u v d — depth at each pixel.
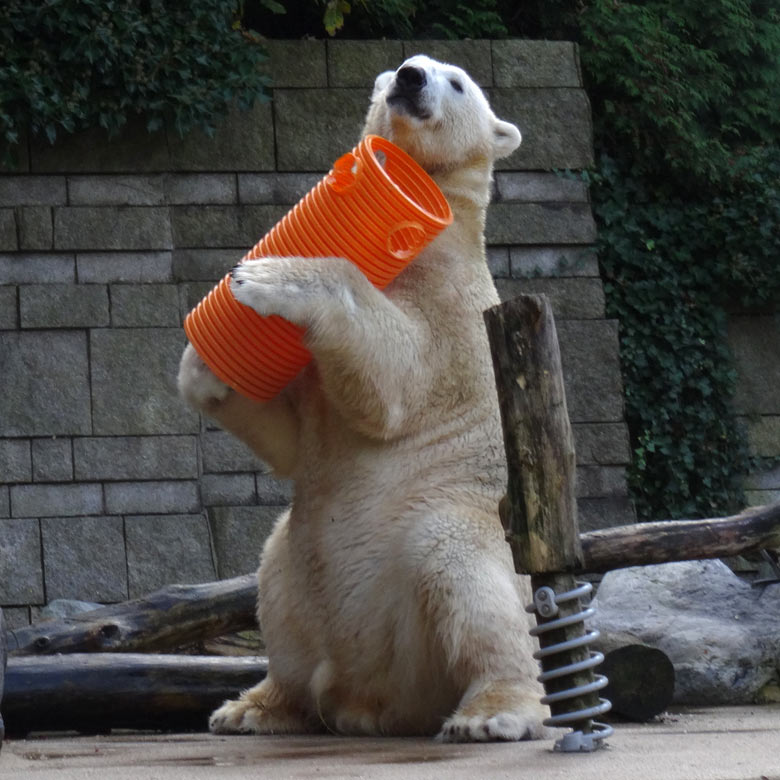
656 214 15.73
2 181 13.55
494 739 5.93
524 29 16.61
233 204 14.08
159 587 13.13
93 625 8.66
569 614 5.58
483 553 6.31
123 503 13.29
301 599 6.73
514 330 5.64
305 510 6.70
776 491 15.58
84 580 13.00
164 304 13.69
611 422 14.39
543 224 14.62
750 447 15.52
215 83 13.84
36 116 13.30
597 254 15.38
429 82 7.33
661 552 8.53
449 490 6.52
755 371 15.73
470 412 6.71
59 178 13.69
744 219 15.77
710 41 16.58
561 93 14.92
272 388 6.59
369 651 6.45
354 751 5.77
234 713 7.00
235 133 14.16
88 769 5.25
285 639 6.84
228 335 6.43
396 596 6.38
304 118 14.34
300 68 14.41
